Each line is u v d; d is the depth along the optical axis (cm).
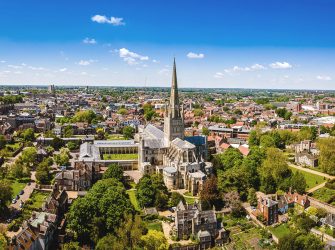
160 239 19875
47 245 19688
